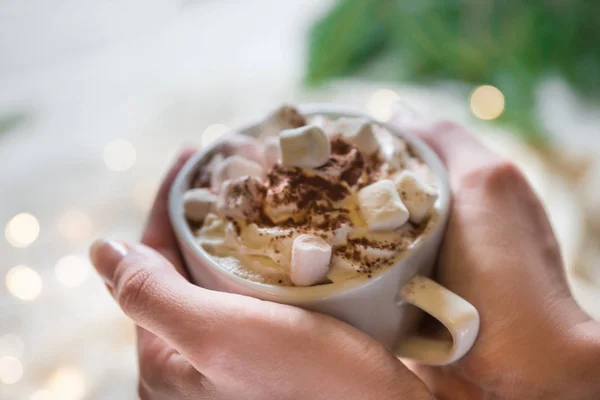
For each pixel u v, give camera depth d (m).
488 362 0.25
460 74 0.49
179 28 0.59
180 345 0.24
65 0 0.57
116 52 0.56
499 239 0.26
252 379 0.24
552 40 0.45
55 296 0.40
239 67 0.54
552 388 0.24
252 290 0.24
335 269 0.24
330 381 0.24
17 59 0.55
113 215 0.43
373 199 0.25
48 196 0.45
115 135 0.49
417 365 0.28
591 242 0.41
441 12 0.46
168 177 0.31
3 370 0.38
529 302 0.25
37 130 0.50
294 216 0.26
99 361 0.38
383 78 0.49
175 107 0.50
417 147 0.28
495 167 0.28
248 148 0.29
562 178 0.43
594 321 0.25
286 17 0.58
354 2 0.48
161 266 0.26
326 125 0.29
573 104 0.47
